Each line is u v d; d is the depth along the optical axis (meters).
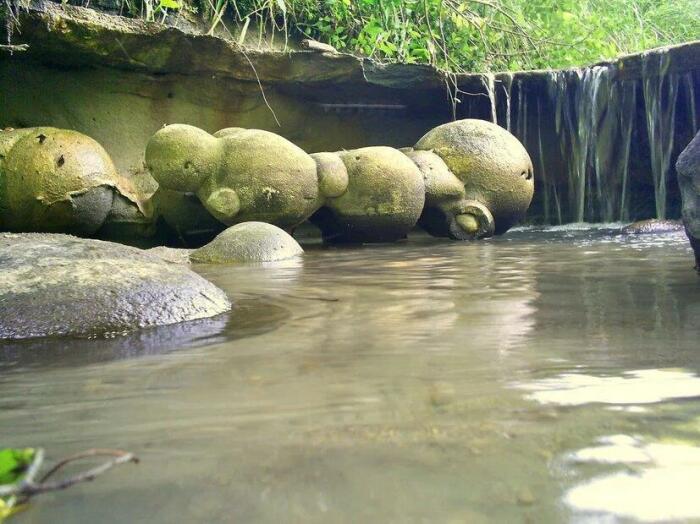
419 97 10.18
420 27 12.07
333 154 7.90
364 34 11.16
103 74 8.17
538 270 4.81
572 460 1.42
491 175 8.41
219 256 5.96
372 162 7.79
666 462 1.40
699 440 1.51
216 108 9.07
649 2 15.20
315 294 3.89
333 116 10.12
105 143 8.29
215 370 2.25
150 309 3.13
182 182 7.24
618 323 2.83
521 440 1.53
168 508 1.26
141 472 1.43
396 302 3.53
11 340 2.83
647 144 10.25
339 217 7.83
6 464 1.17
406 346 2.51
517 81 10.48
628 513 1.20
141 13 8.85
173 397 1.97
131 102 8.47
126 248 3.80
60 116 8.01
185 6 9.41
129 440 1.63
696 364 2.16
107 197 7.23
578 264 5.11
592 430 1.58
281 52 8.80
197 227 7.81
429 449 1.50
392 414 1.74
